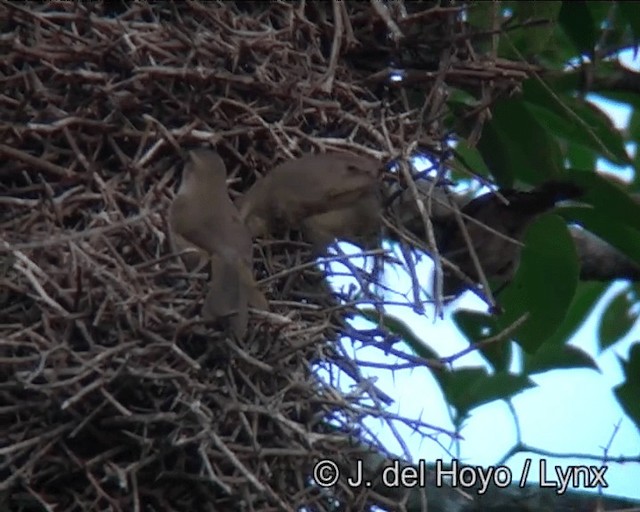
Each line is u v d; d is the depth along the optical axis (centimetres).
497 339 1631
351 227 1658
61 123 1644
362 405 1597
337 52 1697
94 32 1680
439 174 1712
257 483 1497
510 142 1845
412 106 1792
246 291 1559
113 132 1658
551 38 1952
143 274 1559
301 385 1575
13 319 1570
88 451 1569
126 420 1541
